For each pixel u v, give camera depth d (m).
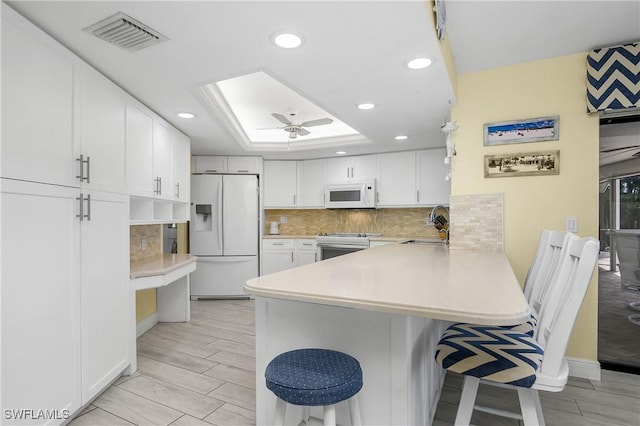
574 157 2.54
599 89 2.41
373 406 1.41
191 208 4.88
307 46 1.85
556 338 1.17
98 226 2.11
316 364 1.29
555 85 2.58
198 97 2.63
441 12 1.77
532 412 1.24
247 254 4.95
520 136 2.67
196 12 1.54
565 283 1.38
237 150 4.68
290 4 1.48
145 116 2.78
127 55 1.96
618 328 2.58
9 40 1.49
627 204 2.56
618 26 2.15
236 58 1.98
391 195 4.80
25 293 1.56
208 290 4.88
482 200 2.79
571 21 2.09
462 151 2.85
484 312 0.98
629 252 2.56
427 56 1.97
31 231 1.60
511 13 2.00
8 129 1.49
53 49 1.75
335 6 1.49
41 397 1.64
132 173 2.55
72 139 1.88
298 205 5.32
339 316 1.48
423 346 1.65
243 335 3.39
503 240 2.72
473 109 2.81
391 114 3.08
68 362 1.83
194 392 2.25
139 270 2.68
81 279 1.94
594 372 2.43
